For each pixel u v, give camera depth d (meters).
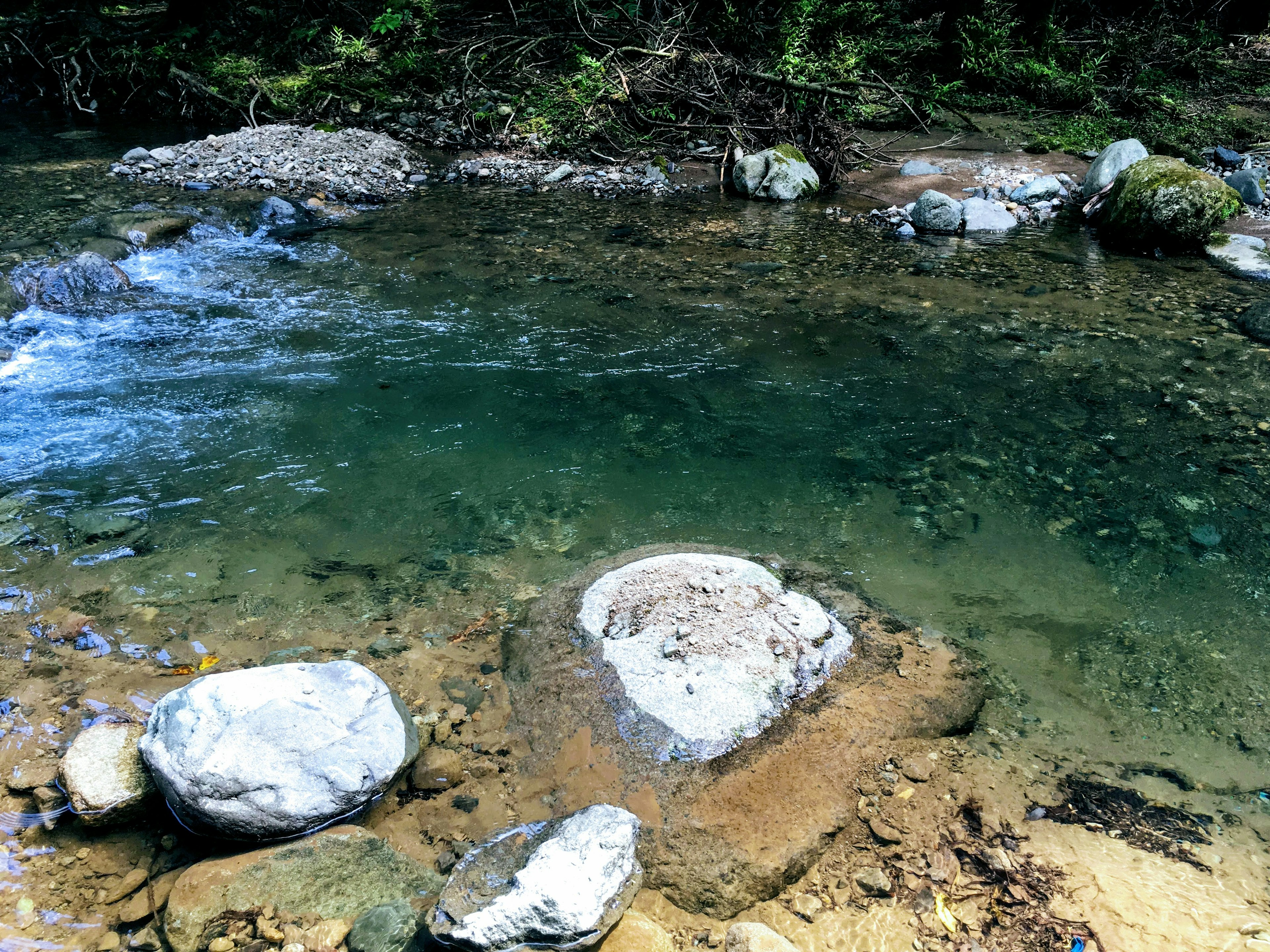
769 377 5.58
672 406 5.23
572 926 2.32
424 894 2.50
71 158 10.12
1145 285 7.27
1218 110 12.40
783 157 9.67
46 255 6.95
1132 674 3.33
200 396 5.21
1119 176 8.63
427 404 5.19
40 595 3.61
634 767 2.83
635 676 3.09
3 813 2.69
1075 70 13.09
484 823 2.70
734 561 3.66
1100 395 5.42
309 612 3.56
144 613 3.53
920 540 4.10
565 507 4.29
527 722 3.03
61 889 2.49
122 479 4.42
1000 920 2.45
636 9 12.32
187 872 2.50
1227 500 4.41
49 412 4.98
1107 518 4.27
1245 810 2.77
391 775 2.79
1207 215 7.93
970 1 12.90
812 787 2.79
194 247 7.56
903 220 8.88
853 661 3.26
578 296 6.75
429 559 3.90
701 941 2.39
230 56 13.04
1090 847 2.64
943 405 5.29
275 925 2.39
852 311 6.61
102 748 2.82
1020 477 4.60
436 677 3.23
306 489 4.38
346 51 12.40
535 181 10.09
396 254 7.57
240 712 2.78
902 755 2.93
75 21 13.50
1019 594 3.75
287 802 2.63
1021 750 2.98
